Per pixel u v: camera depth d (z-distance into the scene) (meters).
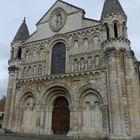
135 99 26.48
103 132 26.53
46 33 38.09
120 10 30.70
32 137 26.89
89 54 31.94
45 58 36.12
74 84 30.64
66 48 34.50
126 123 24.89
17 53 39.03
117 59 27.72
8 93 35.69
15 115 34.38
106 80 28.27
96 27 32.81
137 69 34.78
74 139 24.95
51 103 33.19
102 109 27.56
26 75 37.06
